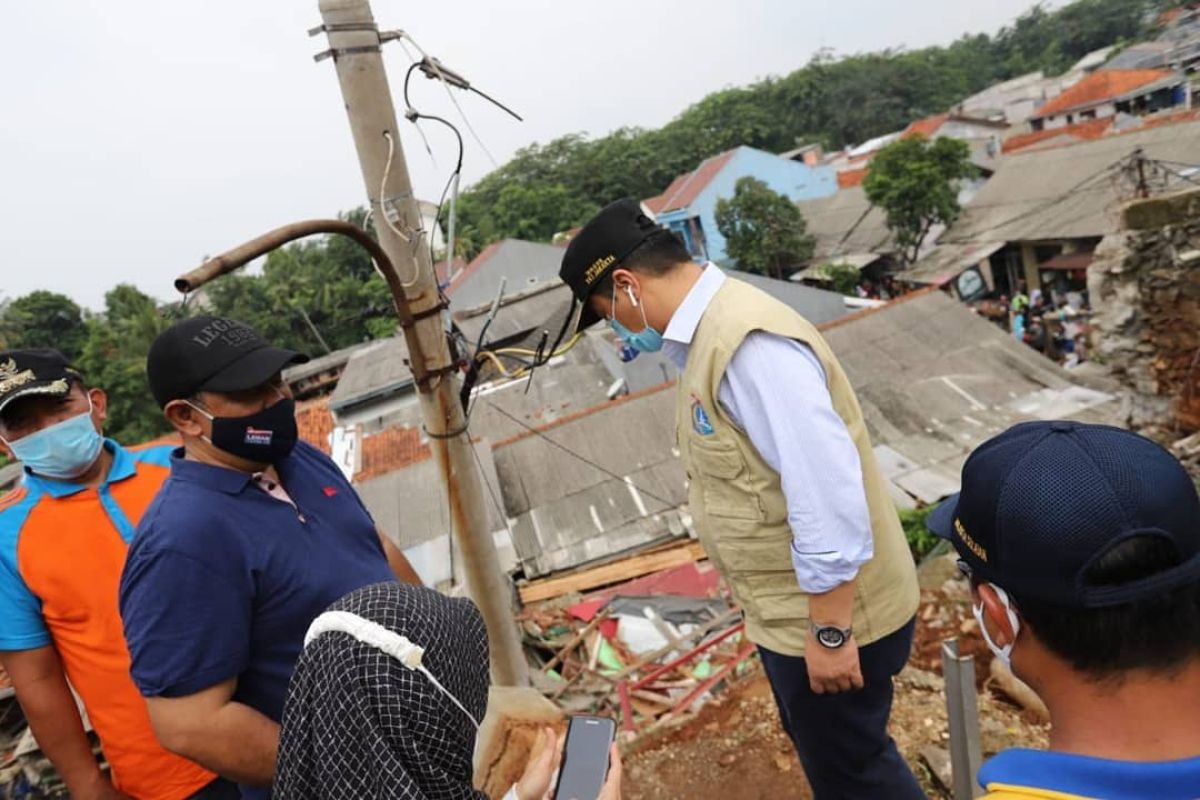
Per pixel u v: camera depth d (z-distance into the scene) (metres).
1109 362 8.70
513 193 50.78
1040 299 20.72
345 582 1.86
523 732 3.08
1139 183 13.68
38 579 2.03
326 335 37.84
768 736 3.40
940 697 3.40
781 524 1.83
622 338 2.12
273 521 1.79
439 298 3.57
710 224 32.44
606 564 10.61
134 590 1.59
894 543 1.92
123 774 2.14
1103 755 0.83
